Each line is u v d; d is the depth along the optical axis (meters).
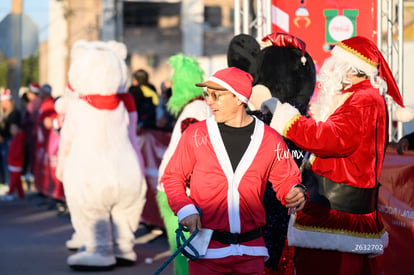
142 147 11.06
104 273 8.20
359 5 8.75
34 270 8.51
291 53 5.89
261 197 4.72
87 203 8.04
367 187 5.16
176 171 4.78
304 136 5.02
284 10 8.73
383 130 5.22
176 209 4.61
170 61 6.77
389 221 6.98
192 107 6.56
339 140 5.00
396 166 6.92
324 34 8.73
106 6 33.62
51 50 34.03
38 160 14.95
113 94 8.08
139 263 8.83
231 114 4.66
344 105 5.15
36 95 17.05
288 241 5.34
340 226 5.16
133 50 38.47
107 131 8.05
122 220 8.41
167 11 38.38
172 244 6.71
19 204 14.93
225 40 36.81
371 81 5.22
